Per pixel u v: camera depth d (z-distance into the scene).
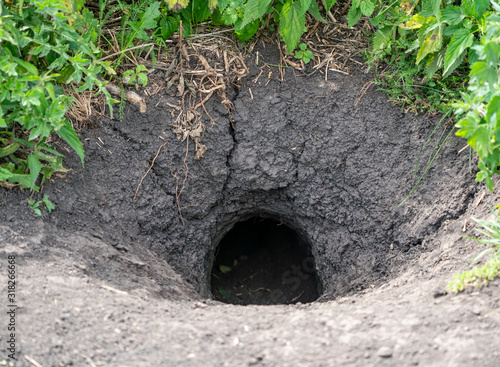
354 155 3.37
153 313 2.11
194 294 2.89
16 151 2.65
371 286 3.01
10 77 2.31
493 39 2.07
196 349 1.86
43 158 2.59
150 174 3.22
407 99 3.25
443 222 2.91
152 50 3.21
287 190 3.62
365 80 3.38
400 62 3.29
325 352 1.84
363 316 2.06
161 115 3.25
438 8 2.69
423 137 3.21
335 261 3.52
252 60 3.40
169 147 3.27
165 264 3.05
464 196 2.89
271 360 1.81
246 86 3.40
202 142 3.37
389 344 1.86
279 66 3.42
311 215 3.63
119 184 3.05
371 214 3.32
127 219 3.05
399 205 3.18
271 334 1.96
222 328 2.01
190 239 3.50
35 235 2.43
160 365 1.79
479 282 2.13
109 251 2.63
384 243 3.23
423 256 2.84
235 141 3.44
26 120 2.34
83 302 2.07
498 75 2.21
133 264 2.70
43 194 2.66
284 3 3.12
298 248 4.53
